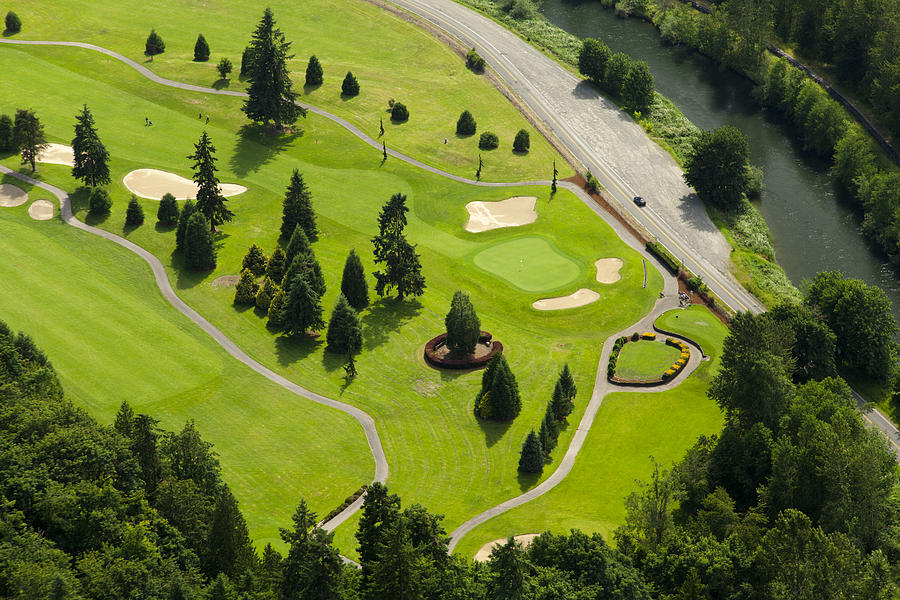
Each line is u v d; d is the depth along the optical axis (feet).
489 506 372.58
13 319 472.85
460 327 458.09
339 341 469.16
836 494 331.36
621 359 468.34
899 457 408.67
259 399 434.71
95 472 322.75
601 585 292.20
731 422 384.06
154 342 468.34
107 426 359.46
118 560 282.97
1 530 289.94
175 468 346.74
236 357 464.65
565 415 425.69
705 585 301.22
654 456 399.44
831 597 288.71
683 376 452.35
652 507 328.70
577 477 389.19
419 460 399.24
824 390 386.32
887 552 329.93
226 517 303.89
